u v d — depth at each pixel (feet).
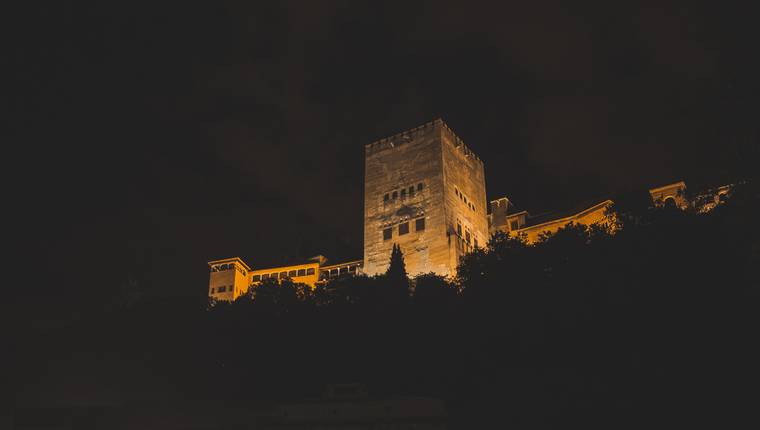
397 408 137.59
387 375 187.83
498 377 171.12
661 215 179.01
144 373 227.61
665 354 152.87
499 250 220.23
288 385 200.64
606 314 169.17
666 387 143.84
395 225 305.32
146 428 170.40
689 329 152.46
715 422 130.93
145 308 254.47
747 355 140.26
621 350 161.79
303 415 144.25
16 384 241.35
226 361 217.77
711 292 152.15
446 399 167.94
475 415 154.92
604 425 139.74
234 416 168.76
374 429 136.56
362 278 236.02
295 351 205.77
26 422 184.34
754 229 116.78
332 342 204.64
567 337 172.96
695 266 157.28
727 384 138.10
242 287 357.41
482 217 335.26
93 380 234.79
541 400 153.58
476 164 343.46
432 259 284.20
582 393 151.74
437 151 305.94
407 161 316.19
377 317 208.74
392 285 228.02
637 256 171.42
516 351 178.70
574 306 172.35
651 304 161.58
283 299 234.99
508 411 153.28
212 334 224.94
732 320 146.10
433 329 195.42
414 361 186.80
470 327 191.01
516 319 182.60
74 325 265.95
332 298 232.73
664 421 135.13
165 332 235.20
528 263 204.54
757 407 130.72
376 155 330.75
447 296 210.59
